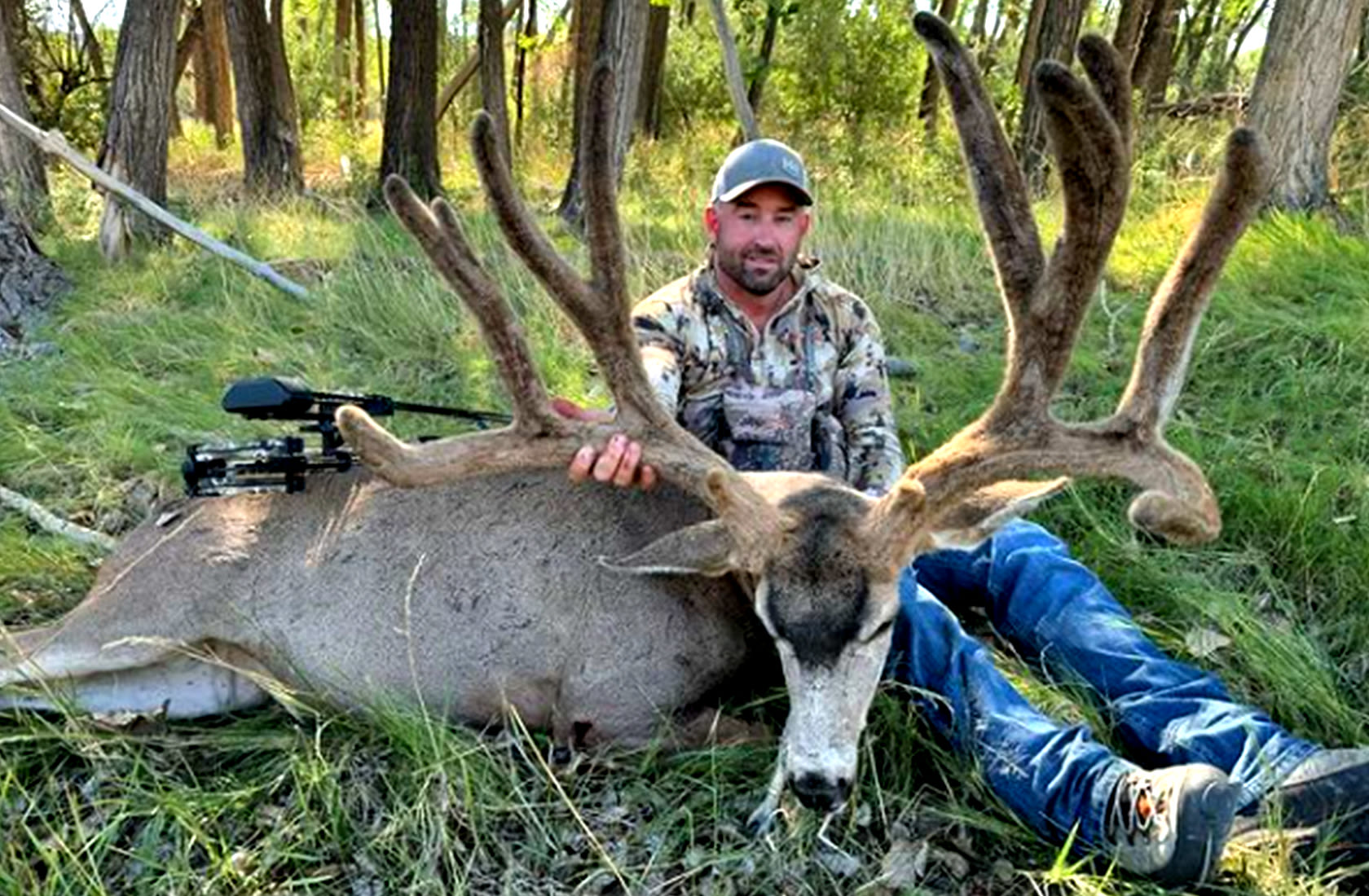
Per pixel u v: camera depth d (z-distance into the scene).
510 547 1.62
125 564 1.74
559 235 4.85
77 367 2.91
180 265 3.96
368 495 1.70
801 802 1.34
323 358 3.02
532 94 10.33
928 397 2.66
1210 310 2.83
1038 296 1.38
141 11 4.70
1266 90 3.83
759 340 1.81
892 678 1.58
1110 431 1.39
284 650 1.68
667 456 1.50
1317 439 2.30
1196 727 1.46
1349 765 1.30
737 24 8.69
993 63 8.29
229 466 1.71
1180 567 1.95
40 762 1.58
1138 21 7.20
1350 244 3.24
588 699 1.59
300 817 1.47
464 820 1.46
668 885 1.38
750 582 1.50
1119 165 1.26
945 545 1.41
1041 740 1.41
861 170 6.11
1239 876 1.32
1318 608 1.90
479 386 2.82
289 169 6.73
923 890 1.35
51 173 6.21
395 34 6.41
